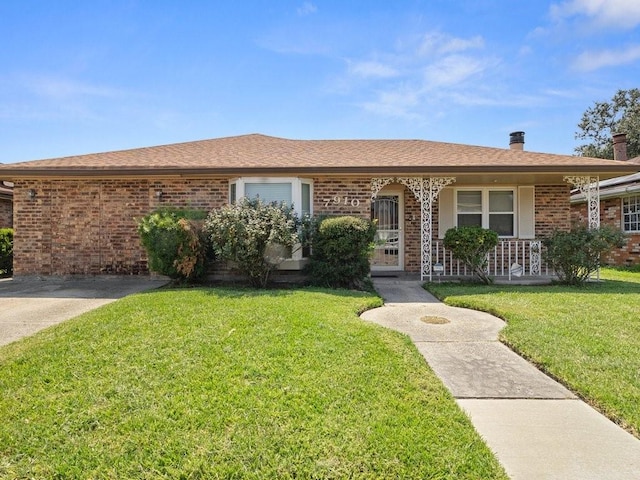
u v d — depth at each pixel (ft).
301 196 30.94
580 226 30.14
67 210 32.81
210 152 35.81
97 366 11.95
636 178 43.98
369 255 27.84
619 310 20.01
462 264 37.47
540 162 31.22
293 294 22.94
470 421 9.25
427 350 14.66
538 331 16.15
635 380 11.44
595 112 118.11
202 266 27.96
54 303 22.97
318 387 10.55
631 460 7.93
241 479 7.12
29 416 9.18
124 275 32.63
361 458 7.64
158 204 31.96
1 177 31.76
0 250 38.22
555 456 8.06
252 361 12.22
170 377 11.16
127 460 7.59
